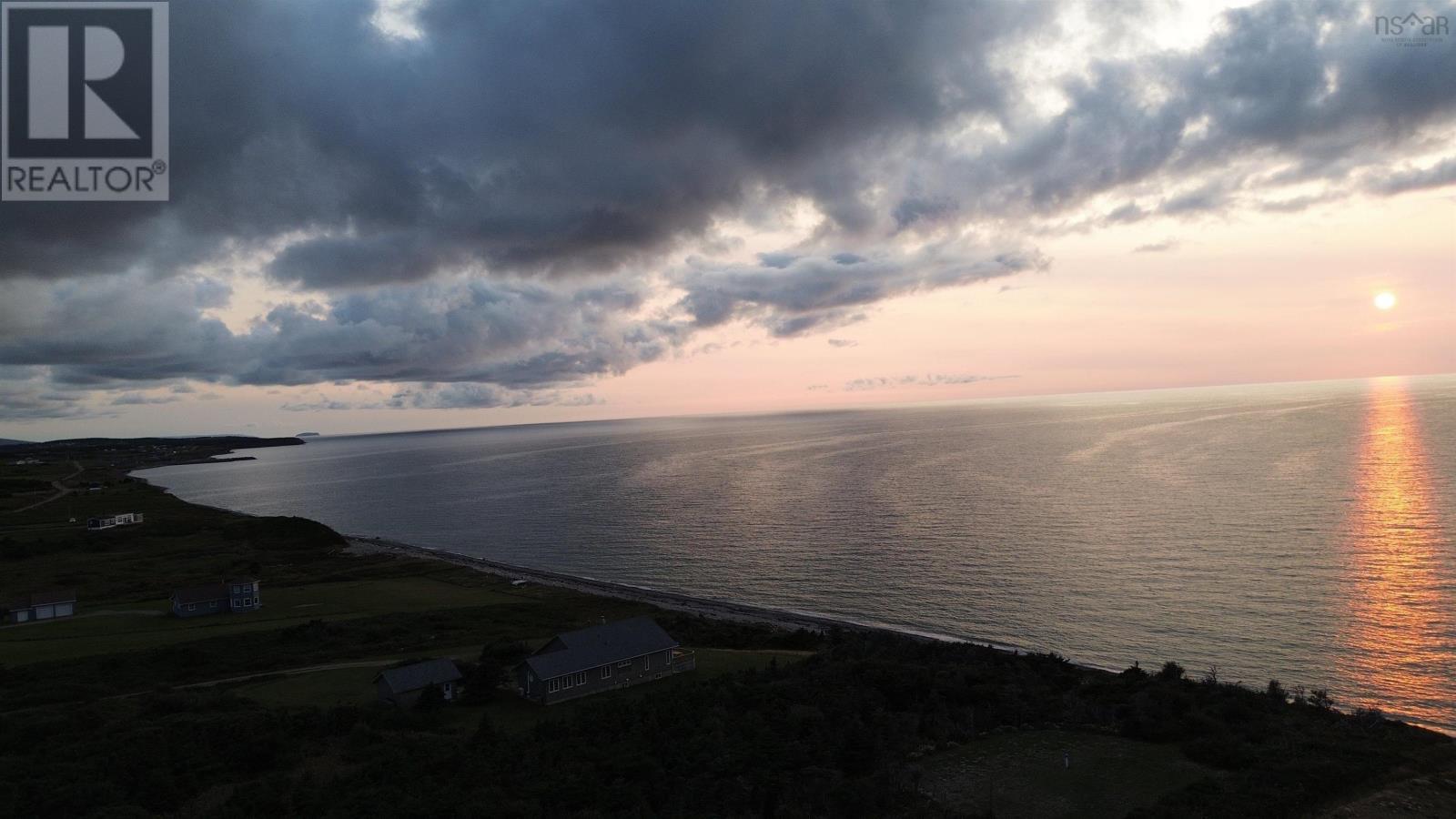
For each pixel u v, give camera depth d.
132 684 65.56
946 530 143.38
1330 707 58.59
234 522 178.25
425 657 73.44
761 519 170.50
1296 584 97.19
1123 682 60.31
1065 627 88.31
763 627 91.44
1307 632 81.38
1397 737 47.66
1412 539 114.69
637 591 117.19
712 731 47.56
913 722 49.47
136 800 39.47
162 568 128.75
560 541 165.88
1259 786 39.41
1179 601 94.31
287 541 160.00
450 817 36.91
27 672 66.38
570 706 55.75
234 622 90.88
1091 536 130.12
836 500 188.12
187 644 77.19
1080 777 42.47
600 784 40.25
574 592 114.62
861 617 98.50
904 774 42.19
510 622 92.12
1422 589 92.56
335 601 105.06
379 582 121.81
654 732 48.06
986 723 50.28
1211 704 52.38
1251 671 73.31
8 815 37.22
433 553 157.38
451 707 56.06
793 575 120.94
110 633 83.88
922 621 94.69
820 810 38.34
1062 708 52.97
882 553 129.50
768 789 39.84
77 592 107.88
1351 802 38.41
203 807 39.34
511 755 44.47
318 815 37.53
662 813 37.91
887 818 37.47
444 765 43.16
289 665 72.38
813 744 45.59
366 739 47.78
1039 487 184.38
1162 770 43.22
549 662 57.31
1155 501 155.88
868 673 58.53
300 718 50.50
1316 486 159.50
